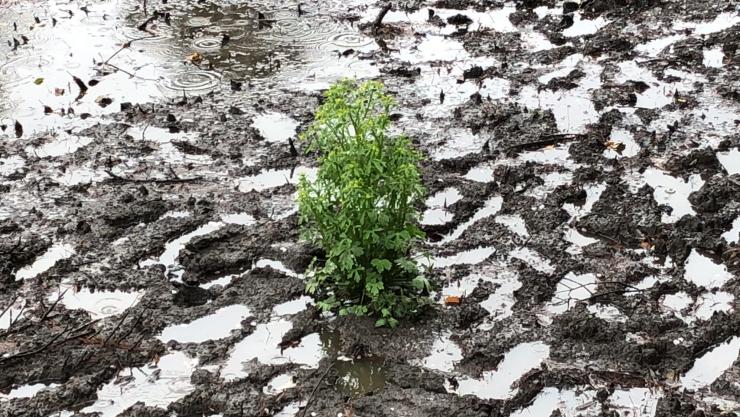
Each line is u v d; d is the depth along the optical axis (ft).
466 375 13.73
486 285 14.42
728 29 18.07
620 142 16.10
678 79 17.12
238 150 15.99
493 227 15.03
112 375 13.71
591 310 14.23
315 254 14.66
